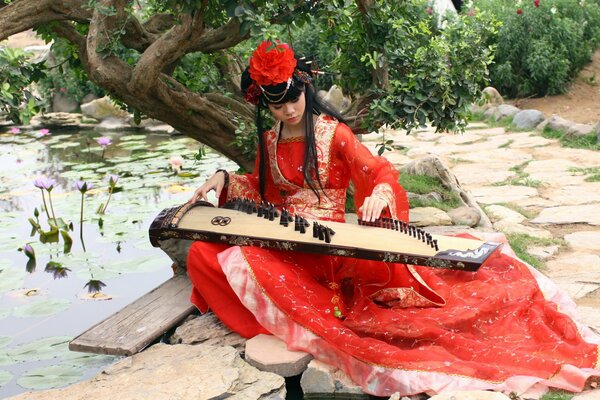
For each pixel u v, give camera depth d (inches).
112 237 203.2
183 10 150.8
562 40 411.5
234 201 141.2
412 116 179.9
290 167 139.6
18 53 164.1
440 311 129.3
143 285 170.6
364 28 181.5
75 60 199.6
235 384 114.5
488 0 457.4
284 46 131.0
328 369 119.8
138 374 118.6
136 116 202.4
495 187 251.0
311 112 137.5
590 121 357.1
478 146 320.8
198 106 181.5
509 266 144.3
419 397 114.3
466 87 180.1
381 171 134.7
